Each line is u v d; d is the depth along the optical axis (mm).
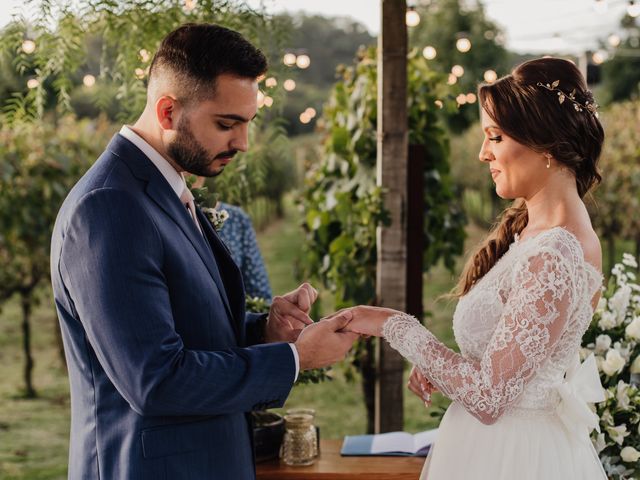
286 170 15000
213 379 1611
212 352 1663
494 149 1961
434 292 9844
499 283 1906
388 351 3279
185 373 1581
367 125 3969
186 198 1839
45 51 2652
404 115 3191
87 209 1600
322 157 4785
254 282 3221
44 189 5461
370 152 3975
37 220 5492
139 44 2695
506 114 1906
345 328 1997
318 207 4359
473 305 1942
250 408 1688
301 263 4637
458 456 1987
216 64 1660
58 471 4480
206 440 1723
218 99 1674
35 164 5398
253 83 1718
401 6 3143
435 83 4387
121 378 1566
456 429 2016
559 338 1817
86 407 1718
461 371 1842
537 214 1960
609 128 8836
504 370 1777
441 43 14219
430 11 14742
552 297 1762
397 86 3158
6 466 4523
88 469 1703
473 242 13062
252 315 2186
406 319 1981
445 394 1886
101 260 1563
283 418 2578
